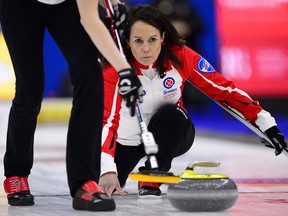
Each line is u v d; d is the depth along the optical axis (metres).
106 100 8.46
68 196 8.91
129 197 8.73
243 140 21.06
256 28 22.92
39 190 9.63
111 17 7.56
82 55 7.12
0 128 24.41
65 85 26.52
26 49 7.38
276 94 22.84
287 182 10.93
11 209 7.57
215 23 23.00
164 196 8.82
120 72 6.69
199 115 24.70
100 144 7.43
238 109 8.62
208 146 19.61
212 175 7.25
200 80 8.63
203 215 6.98
